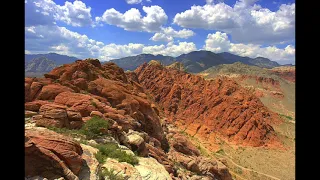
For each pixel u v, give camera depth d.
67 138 12.89
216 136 88.81
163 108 107.38
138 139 24.47
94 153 15.33
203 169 37.22
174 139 44.88
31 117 19.84
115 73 48.47
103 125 20.66
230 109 97.38
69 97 25.78
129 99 37.66
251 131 88.38
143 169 17.88
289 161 71.69
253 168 65.38
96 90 35.59
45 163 10.35
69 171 10.79
